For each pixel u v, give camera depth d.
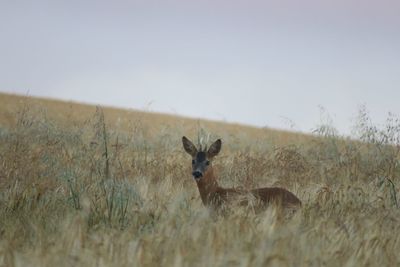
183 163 68.56
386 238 38.81
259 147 86.38
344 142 76.50
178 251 33.44
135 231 39.81
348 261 34.28
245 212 42.69
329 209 45.34
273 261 32.34
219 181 61.91
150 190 52.12
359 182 57.47
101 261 32.94
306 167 65.62
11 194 47.41
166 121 137.75
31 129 75.12
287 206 46.03
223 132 103.25
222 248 34.62
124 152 70.94
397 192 53.91
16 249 36.97
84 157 63.06
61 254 33.81
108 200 45.91
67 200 47.12
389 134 70.19
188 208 44.28
